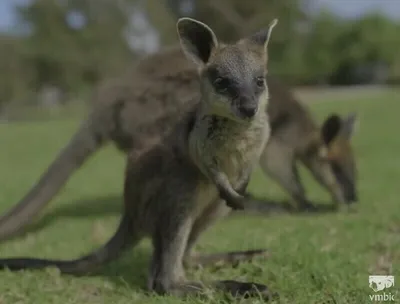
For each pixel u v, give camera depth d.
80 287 0.96
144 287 0.96
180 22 0.93
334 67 10.68
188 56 0.93
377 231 1.29
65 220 1.62
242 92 0.86
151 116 1.35
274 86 1.68
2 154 3.47
